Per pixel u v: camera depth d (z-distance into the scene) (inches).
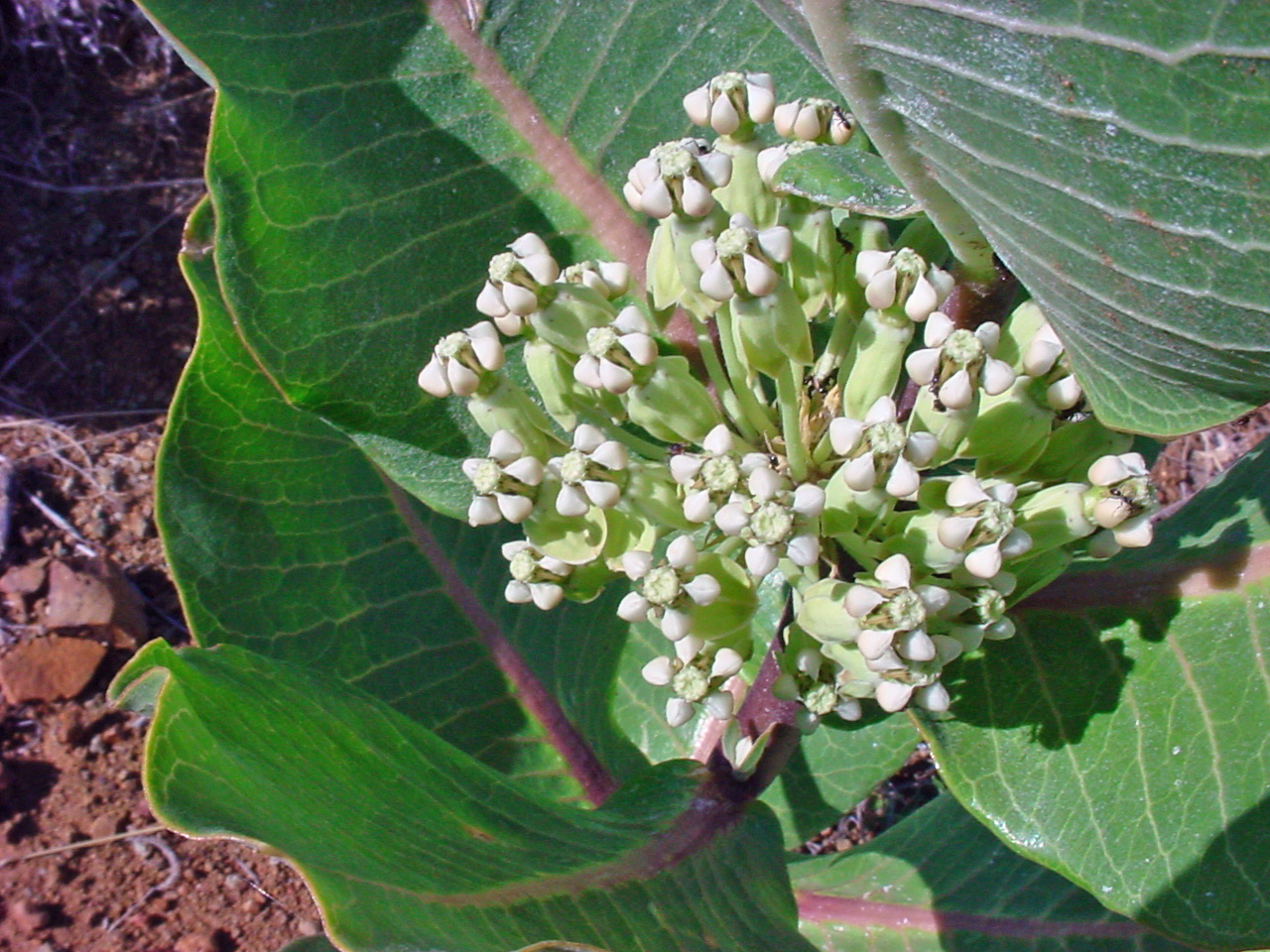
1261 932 4.0
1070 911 6.2
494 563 6.6
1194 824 4.3
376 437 5.3
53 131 11.6
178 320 11.2
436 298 5.2
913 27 2.6
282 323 5.0
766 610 6.8
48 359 10.9
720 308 4.1
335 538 6.2
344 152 5.0
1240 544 4.5
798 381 4.1
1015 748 4.5
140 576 10.2
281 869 9.2
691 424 4.2
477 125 5.3
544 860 4.0
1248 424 10.8
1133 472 3.8
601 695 7.2
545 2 5.1
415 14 5.1
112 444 10.7
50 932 8.8
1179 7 2.2
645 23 5.2
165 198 11.5
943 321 3.8
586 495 4.0
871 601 3.7
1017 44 2.5
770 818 5.2
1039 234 3.0
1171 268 2.8
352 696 4.2
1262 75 2.2
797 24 3.0
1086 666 4.6
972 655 4.7
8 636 9.6
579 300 4.2
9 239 11.2
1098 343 3.3
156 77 11.9
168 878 9.1
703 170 3.9
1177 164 2.5
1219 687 4.4
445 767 4.3
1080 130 2.5
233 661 3.8
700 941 4.1
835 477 3.9
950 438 3.9
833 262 4.1
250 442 5.9
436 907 3.2
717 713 4.1
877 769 6.9
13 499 10.1
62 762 9.4
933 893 6.6
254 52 4.8
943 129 2.9
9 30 11.6
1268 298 2.7
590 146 5.4
